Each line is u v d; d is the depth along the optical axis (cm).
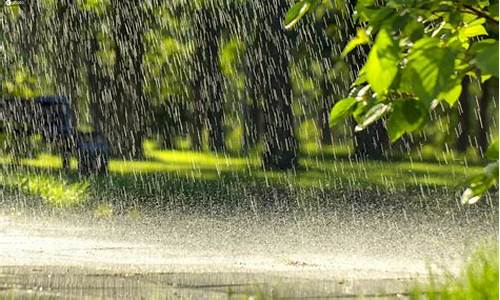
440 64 407
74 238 1688
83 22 5378
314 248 1564
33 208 2258
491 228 1873
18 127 3809
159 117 5941
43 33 5275
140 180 3403
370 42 454
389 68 411
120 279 1232
